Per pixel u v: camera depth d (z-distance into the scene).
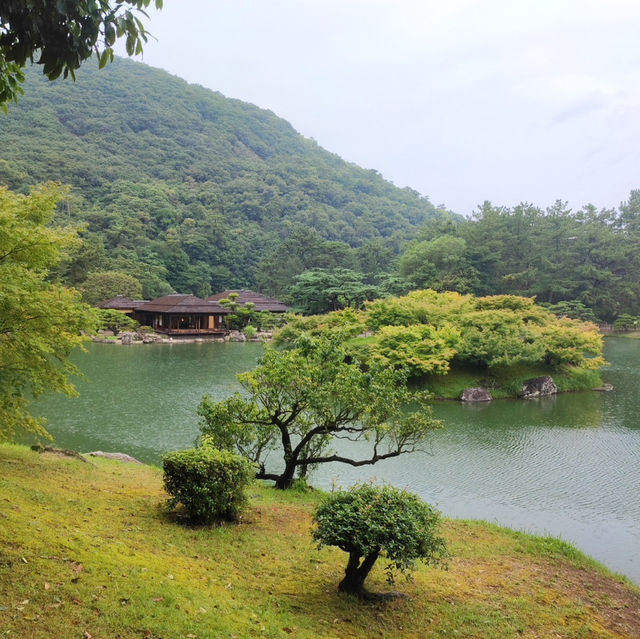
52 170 128.12
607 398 35.47
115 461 15.77
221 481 9.89
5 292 9.78
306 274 84.12
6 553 6.18
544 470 19.94
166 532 9.10
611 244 80.69
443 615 7.83
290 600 7.41
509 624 7.86
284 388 13.84
